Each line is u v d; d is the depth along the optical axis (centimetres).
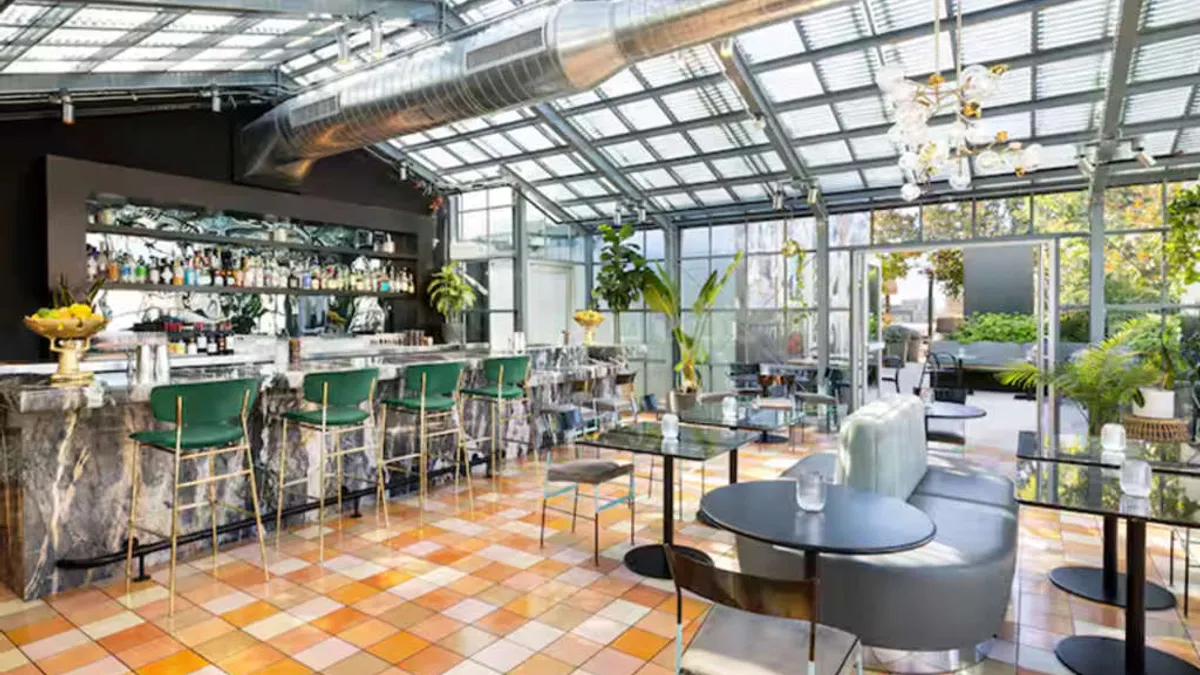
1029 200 712
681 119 693
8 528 359
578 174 855
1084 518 477
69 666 281
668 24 354
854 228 817
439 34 562
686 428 446
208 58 581
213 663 283
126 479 382
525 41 406
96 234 617
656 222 941
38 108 566
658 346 980
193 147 659
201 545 414
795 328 866
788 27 527
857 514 251
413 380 483
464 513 486
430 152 852
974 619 275
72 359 367
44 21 425
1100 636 304
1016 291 1245
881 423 341
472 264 963
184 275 656
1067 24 483
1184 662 281
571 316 1022
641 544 421
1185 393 635
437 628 313
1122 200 662
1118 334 618
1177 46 484
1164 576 372
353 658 286
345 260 812
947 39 512
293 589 356
